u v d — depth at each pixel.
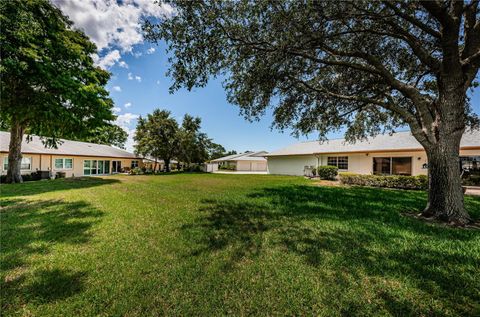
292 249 3.24
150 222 4.61
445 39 4.52
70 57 10.52
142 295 2.17
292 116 8.66
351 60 7.21
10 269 2.63
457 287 2.29
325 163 19.47
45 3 9.10
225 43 5.35
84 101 10.19
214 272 2.60
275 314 1.93
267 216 5.12
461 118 4.80
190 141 29.77
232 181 14.52
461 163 12.41
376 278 2.47
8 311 1.94
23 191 8.98
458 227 4.32
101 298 2.11
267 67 5.86
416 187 10.54
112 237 3.73
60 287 2.29
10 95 7.60
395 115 8.59
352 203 6.71
